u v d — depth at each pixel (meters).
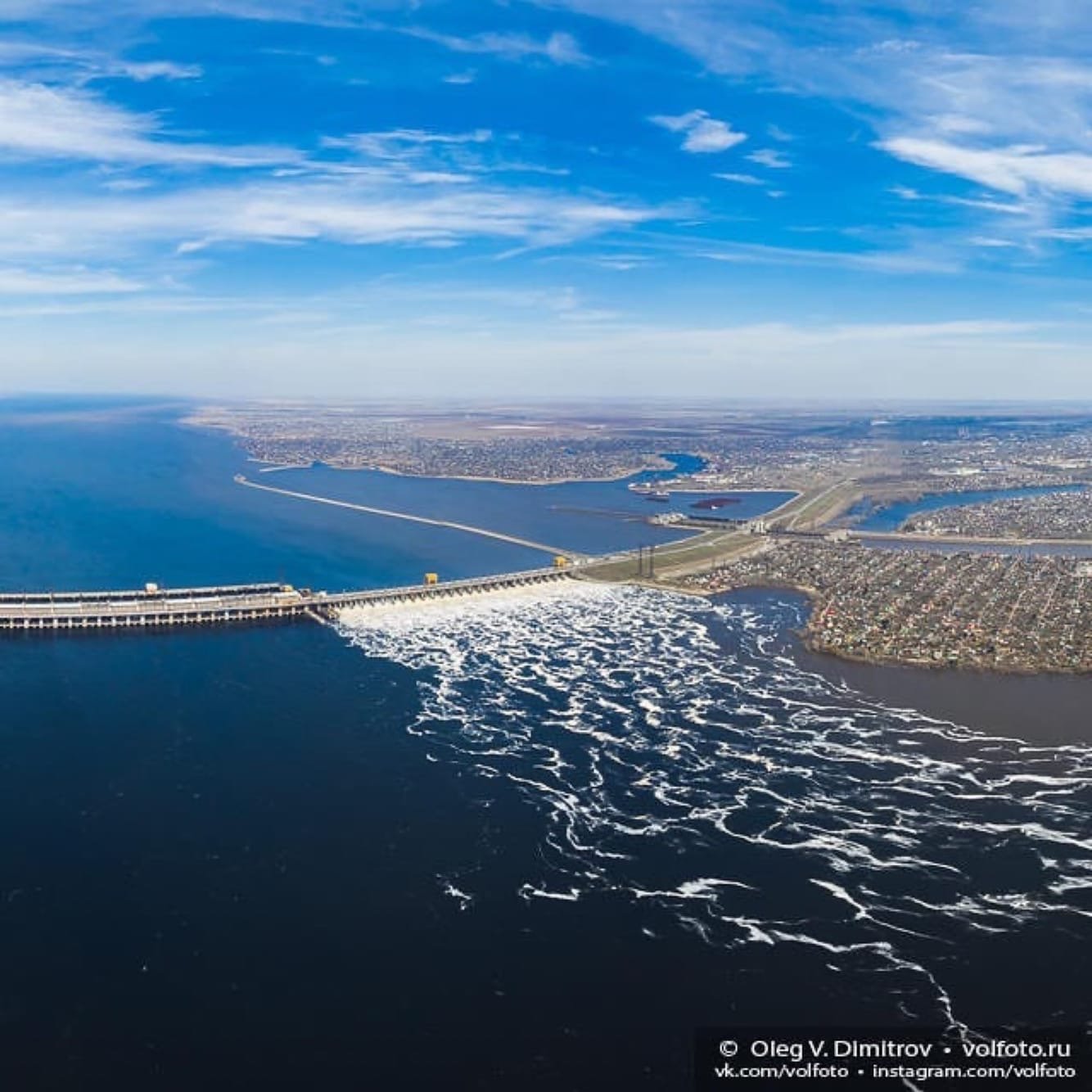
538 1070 130.25
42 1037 134.88
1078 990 144.38
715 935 157.50
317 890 169.62
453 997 143.38
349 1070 129.88
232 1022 138.00
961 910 163.62
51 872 174.12
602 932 158.50
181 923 159.75
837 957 152.12
